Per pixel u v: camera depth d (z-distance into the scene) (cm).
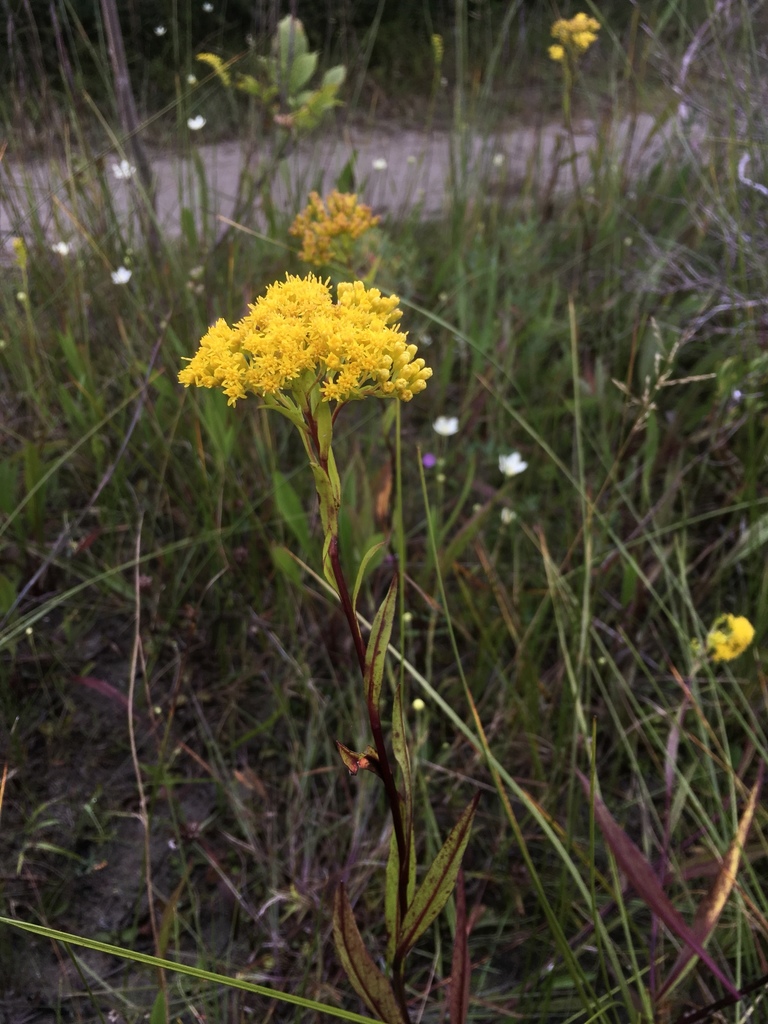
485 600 69
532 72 174
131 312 90
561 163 111
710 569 72
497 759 59
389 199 141
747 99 85
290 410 31
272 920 52
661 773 60
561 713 58
